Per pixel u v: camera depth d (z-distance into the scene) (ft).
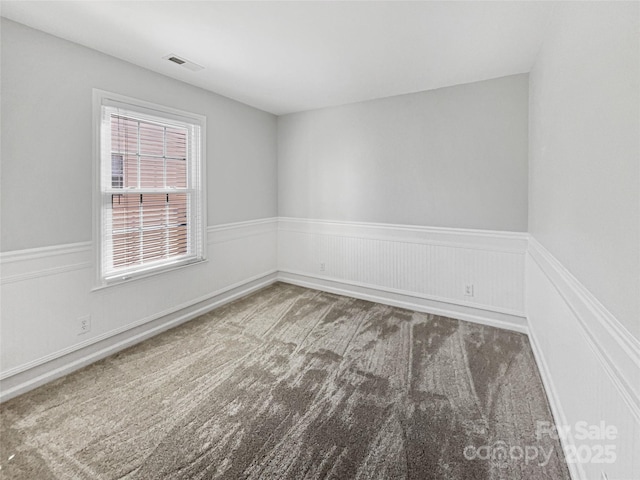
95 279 7.89
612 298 3.42
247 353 8.36
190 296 10.50
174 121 9.76
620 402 3.18
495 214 9.77
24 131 6.61
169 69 8.98
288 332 9.62
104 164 8.07
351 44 7.59
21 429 5.65
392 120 11.37
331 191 12.98
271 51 7.93
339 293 13.15
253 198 13.09
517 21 6.56
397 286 11.68
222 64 8.70
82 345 7.68
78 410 6.15
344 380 7.13
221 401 6.41
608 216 3.55
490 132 9.69
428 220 10.92
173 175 9.91
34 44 6.72
